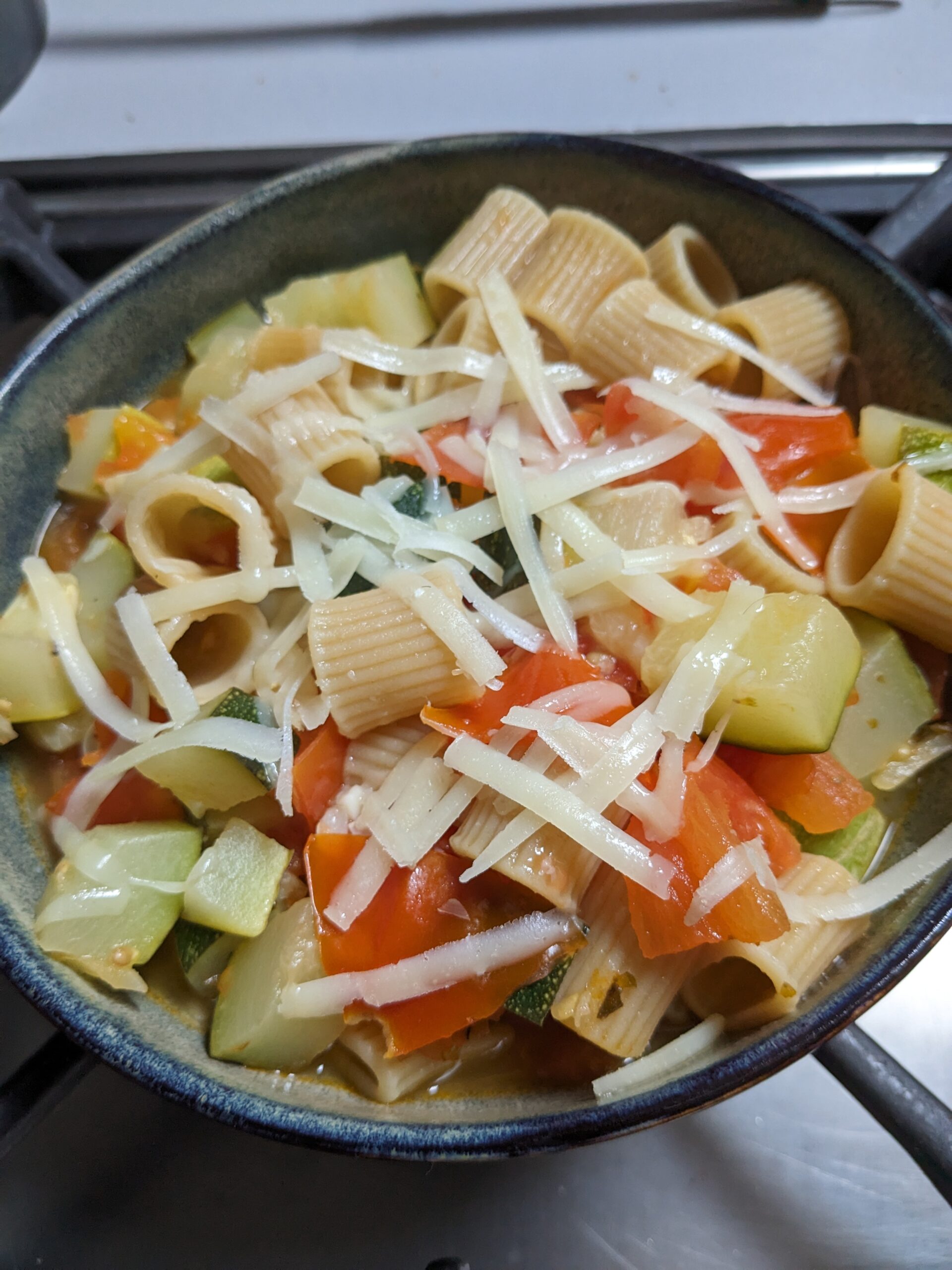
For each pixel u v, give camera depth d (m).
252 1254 0.17
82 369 0.20
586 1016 0.15
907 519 0.17
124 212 0.25
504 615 0.17
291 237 0.22
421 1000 0.15
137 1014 0.15
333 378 0.20
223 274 0.22
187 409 0.21
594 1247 0.17
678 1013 0.16
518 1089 0.16
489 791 0.16
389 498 0.19
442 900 0.15
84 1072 0.16
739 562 0.18
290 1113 0.13
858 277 0.20
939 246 0.22
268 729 0.17
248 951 0.16
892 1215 0.17
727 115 0.26
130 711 0.18
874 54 0.26
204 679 0.18
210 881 0.16
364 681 0.16
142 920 0.16
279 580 0.18
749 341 0.20
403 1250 0.17
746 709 0.15
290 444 0.18
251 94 0.27
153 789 0.17
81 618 0.19
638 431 0.19
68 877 0.16
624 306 0.20
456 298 0.22
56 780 0.18
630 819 0.15
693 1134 0.17
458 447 0.19
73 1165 0.17
